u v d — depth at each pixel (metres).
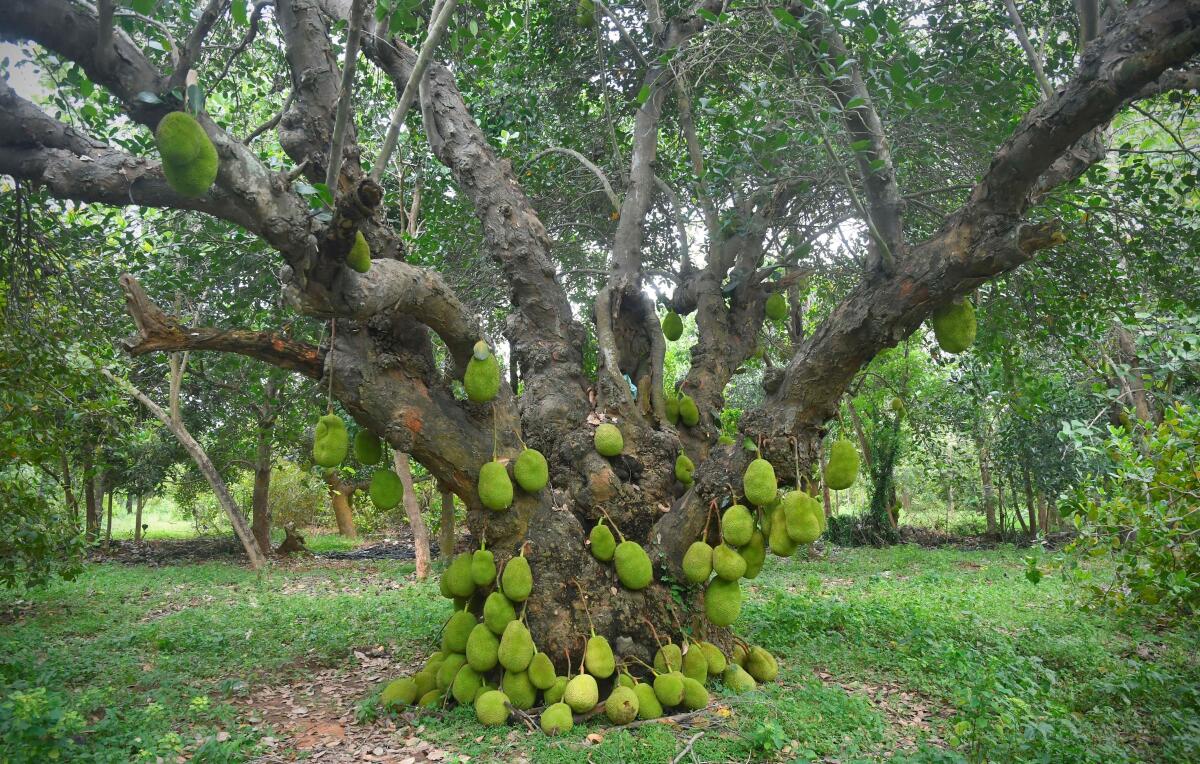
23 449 6.82
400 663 6.31
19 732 3.70
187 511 21.48
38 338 5.88
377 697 5.05
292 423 10.86
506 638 4.64
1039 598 8.36
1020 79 5.71
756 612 7.28
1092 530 5.47
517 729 4.42
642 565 4.92
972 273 4.01
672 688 4.57
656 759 3.88
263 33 7.45
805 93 4.38
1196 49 3.19
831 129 4.62
